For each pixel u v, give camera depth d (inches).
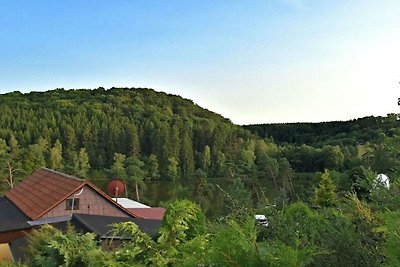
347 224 78.3
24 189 1043.3
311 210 95.5
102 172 3289.9
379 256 70.4
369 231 75.7
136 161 2923.2
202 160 3348.9
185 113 5339.6
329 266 71.6
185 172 3329.2
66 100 5182.1
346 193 93.7
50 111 4276.6
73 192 803.4
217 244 67.7
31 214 792.3
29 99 5418.3
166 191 2492.6
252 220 73.2
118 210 844.6
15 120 3767.2
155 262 107.3
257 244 70.6
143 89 6146.7
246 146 3380.9
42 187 962.1
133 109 4891.7
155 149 3437.5
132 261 111.8
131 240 120.8
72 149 3454.7
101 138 3553.2
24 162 2176.4
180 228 113.4
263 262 65.4
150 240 115.9
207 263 69.2
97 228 510.6
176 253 109.0
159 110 5049.2
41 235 327.3
